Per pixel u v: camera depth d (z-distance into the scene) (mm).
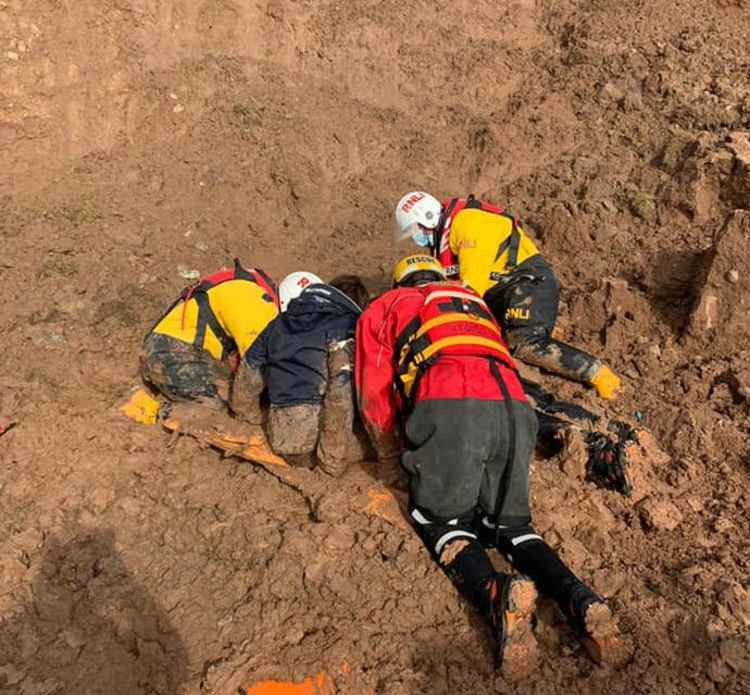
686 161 6102
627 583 3529
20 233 5859
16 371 4785
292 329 4176
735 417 4398
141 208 6336
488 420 3367
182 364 4582
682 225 5891
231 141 6883
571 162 6648
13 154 6527
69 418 4406
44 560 3662
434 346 3516
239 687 3186
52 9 6957
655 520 3787
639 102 7008
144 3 7285
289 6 7719
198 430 4375
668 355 4891
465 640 3318
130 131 6953
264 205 6621
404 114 7301
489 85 7543
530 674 3186
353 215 6652
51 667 3271
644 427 4395
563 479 4051
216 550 3742
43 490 3996
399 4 7910
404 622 3395
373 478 4086
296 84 7355
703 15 7930
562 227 5973
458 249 4820
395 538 3680
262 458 4184
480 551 3426
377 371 3734
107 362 5004
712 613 3332
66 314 5312
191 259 6008
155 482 4086
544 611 3430
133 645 3369
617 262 5715
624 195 6195
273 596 3510
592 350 5086
